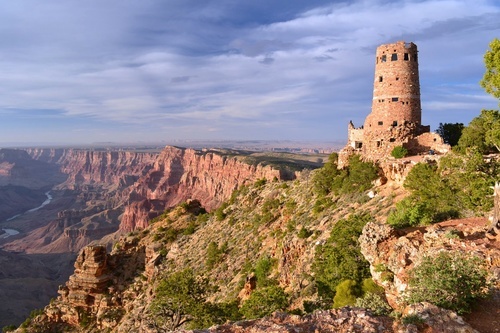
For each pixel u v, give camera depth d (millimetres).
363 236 31750
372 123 70438
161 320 41750
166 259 91875
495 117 42906
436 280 19531
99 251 90062
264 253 67188
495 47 34219
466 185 38031
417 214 37781
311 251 48625
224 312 38594
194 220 113562
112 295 85188
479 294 19266
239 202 107812
